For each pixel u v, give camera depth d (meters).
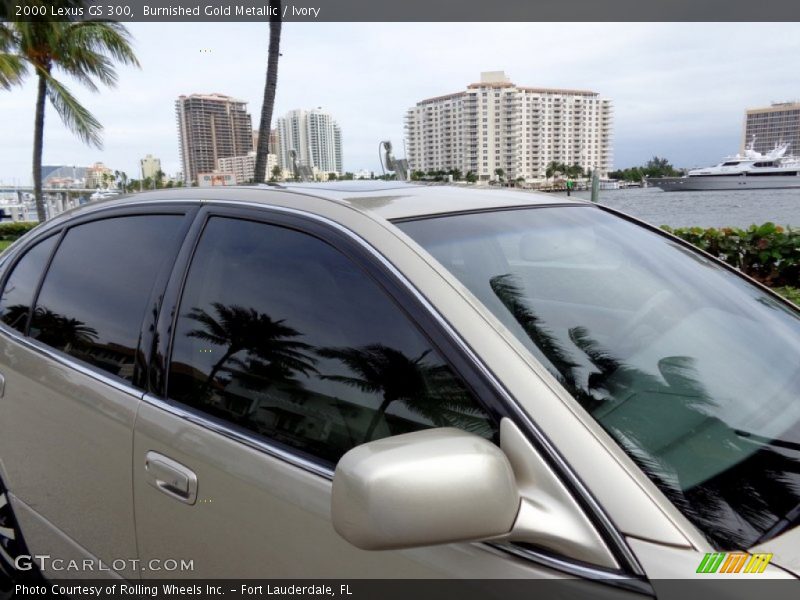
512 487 1.03
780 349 1.67
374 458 1.02
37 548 2.21
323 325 1.50
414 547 0.99
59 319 2.18
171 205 2.00
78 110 18.55
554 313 1.49
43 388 2.08
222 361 1.65
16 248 2.63
